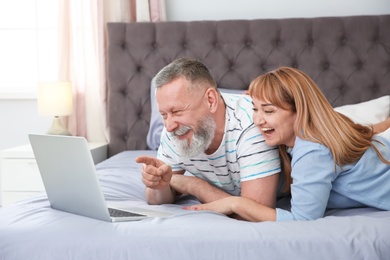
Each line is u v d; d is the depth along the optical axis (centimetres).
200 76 156
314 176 146
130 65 329
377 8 330
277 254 122
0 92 361
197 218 143
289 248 122
